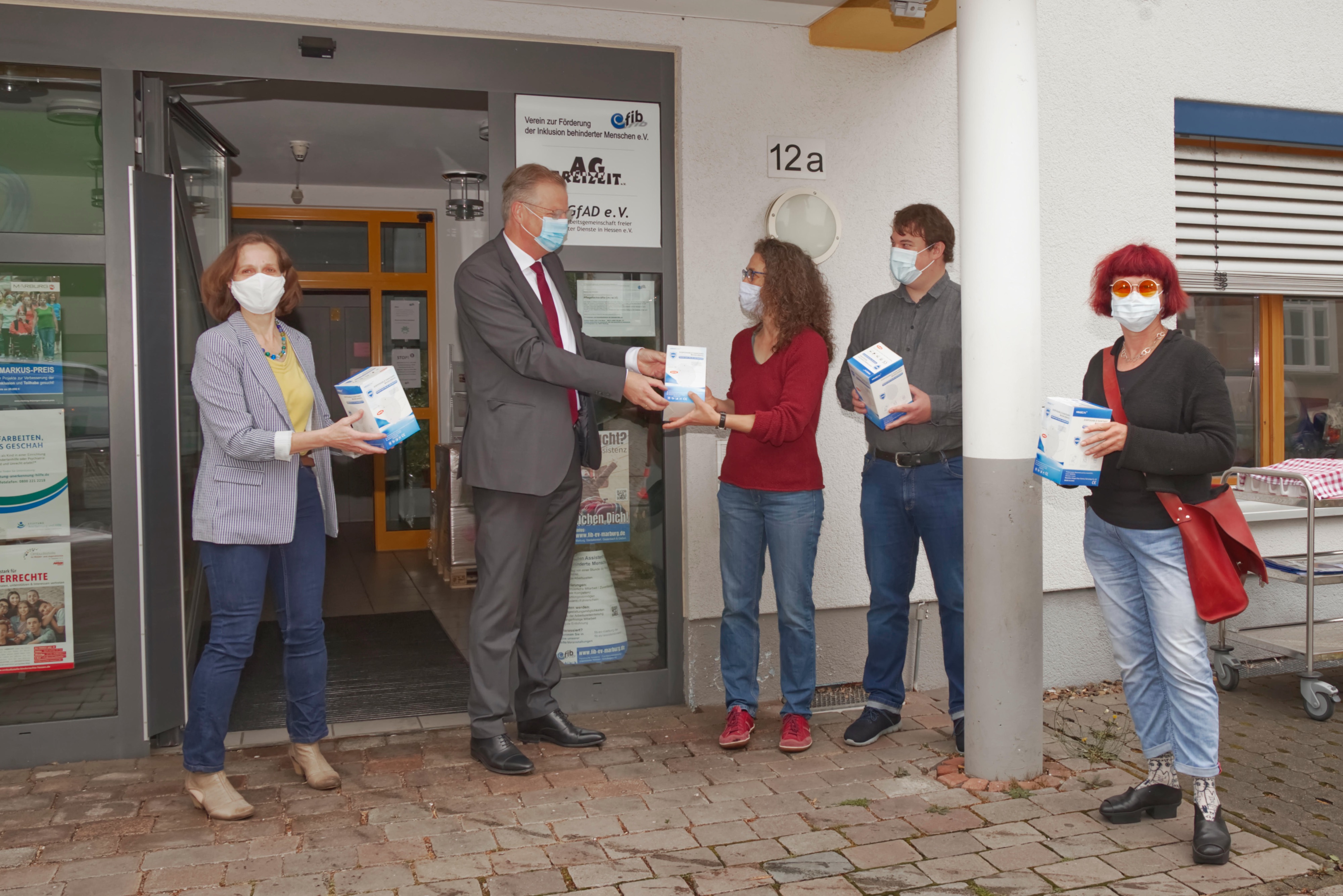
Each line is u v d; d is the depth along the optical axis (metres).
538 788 3.29
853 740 3.68
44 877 2.65
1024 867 2.74
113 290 3.48
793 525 3.57
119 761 3.53
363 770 3.44
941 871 2.71
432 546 7.84
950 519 3.50
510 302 3.36
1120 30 4.60
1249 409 5.27
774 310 3.49
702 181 4.07
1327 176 5.16
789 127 4.16
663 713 4.09
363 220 8.30
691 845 2.87
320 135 6.48
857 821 3.03
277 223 8.21
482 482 3.38
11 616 3.49
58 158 3.48
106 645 3.56
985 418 3.23
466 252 8.41
